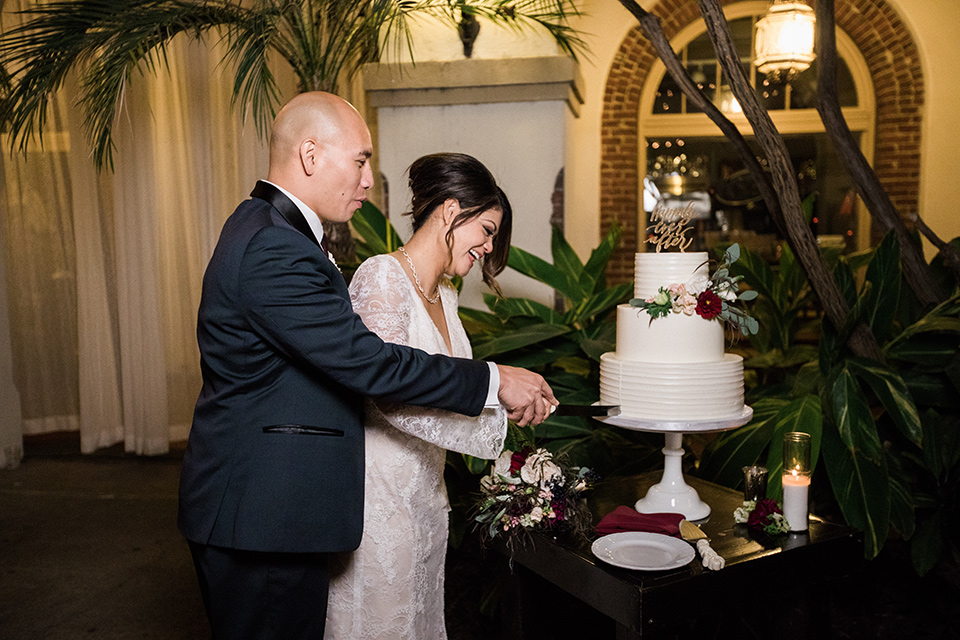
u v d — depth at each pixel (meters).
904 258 2.85
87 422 4.84
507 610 1.94
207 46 4.75
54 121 4.75
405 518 1.55
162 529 3.58
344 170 1.51
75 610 2.76
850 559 1.71
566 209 4.31
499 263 1.75
